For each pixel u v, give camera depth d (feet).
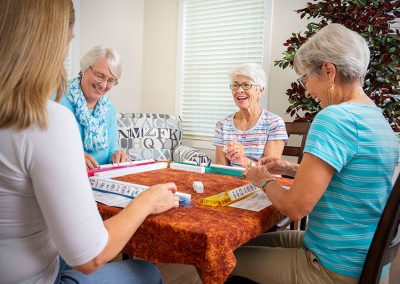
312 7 7.80
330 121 2.93
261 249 3.69
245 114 6.98
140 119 11.26
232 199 3.53
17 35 1.89
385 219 2.76
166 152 11.31
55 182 1.93
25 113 1.86
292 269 3.37
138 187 3.58
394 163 3.22
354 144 2.92
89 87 6.13
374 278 2.83
